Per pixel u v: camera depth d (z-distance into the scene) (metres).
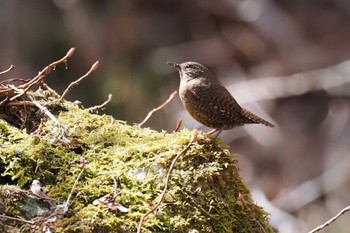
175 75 16.48
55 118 4.91
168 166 4.50
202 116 6.34
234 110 6.30
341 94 15.23
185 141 4.68
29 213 4.03
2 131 4.67
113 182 4.37
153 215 4.21
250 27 16.80
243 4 16.83
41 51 15.89
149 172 4.48
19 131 4.70
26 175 4.33
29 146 4.51
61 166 4.43
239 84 15.87
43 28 16.05
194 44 16.97
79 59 16.12
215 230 4.39
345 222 11.67
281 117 15.27
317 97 15.57
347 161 14.06
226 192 4.60
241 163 14.51
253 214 4.55
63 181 4.34
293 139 14.84
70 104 5.50
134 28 16.94
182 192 4.38
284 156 14.58
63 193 4.22
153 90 16.08
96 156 4.63
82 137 4.91
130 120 15.47
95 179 4.37
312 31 16.42
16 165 4.33
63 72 15.87
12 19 15.63
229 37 16.83
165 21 17.45
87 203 4.21
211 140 4.70
